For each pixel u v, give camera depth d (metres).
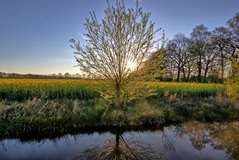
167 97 13.52
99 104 10.30
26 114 8.09
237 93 11.17
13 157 5.68
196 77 41.00
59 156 5.80
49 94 12.05
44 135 7.41
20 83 15.71
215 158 5.71
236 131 8.36
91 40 8.27
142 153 6.07
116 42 8.38
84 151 6.20
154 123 9.12
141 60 8.61
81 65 8.49
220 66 32.75
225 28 29.97
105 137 7.51
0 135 7.02
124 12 8.12
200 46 35.56
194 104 11.82
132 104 11.00
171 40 39.84
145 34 8.40
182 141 7.14
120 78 9.00
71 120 8.33
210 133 8.06
